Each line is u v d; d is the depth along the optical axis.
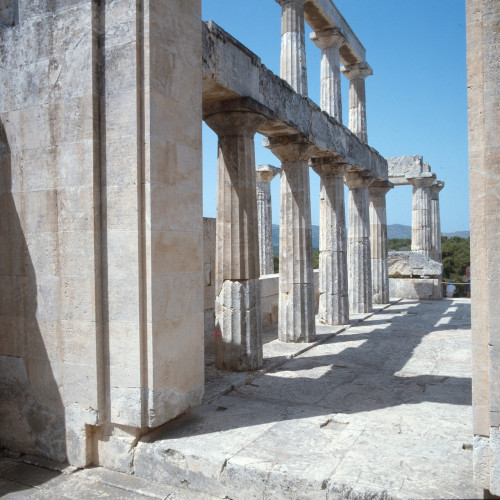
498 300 3.73
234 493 4.39
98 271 4.98
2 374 5.64
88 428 5.12
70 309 5.12
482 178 3.82
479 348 3.86
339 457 4.53
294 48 9.80
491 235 3.75
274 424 5.42
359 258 14.58
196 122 5.50
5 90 5.49
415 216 21.70
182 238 5.25
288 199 10.02
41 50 5.24
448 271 40.09
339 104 12.12
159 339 4.92
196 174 5.48
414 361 8.66
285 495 4.17
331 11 11.46
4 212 5.54
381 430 5.23
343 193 12.52
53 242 5.21
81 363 5.07
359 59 13.98
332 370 8.06
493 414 3.76
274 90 8.33
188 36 5.39
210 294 10.25
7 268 5.54
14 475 5.03
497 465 3.73
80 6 4.97
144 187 4.82
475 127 3.85
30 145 5.34
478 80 3.84
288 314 10.09
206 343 10.06
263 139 9.91
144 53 4.80
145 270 4.84
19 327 5.48
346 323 12.47
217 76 6.70
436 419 5.58
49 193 5.22
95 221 4.95
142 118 4.82
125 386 4.92
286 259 10.10
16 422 5.55
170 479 4.72
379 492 3.86
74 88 5.02
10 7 5.58
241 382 7.16
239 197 7.77
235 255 7.80
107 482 4.82
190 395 5.38
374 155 15.00
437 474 4.16
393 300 18.00
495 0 3.77
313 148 10.05
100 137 4.98
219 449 4.73
